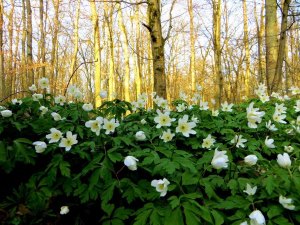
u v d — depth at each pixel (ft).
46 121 1.41
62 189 1.21
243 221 0.99
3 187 1.29
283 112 1.71
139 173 1.25
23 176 1.30
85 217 1.22
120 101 1.50
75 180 1.20
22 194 1.18
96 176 1.15
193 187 1.12
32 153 1.24
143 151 1.24
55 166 1.18
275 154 1.58
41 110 1.51
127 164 1.10
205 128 1.64
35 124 1.39
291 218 1.05
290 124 1.75
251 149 1.41
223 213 1.04
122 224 1.08
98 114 1.55
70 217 1.21
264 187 1.09
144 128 1.49
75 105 1.63
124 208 1.15
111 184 1.13
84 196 1.14
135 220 1.12
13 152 1.21
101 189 1.16
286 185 1.06
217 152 1.10
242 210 1.03
